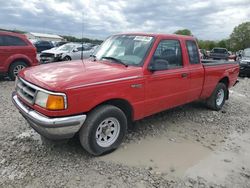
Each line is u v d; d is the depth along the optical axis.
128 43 4.82
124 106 4.25
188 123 5.72
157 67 4.32
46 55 15.38
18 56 9.62
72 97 3.38
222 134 5.27
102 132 3.89
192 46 5.51
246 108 7.47
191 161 4.06
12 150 3.95
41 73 3.85
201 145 4.67
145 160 3.96
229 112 6.86
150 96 4.46
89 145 3.73
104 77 3.74
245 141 5.02
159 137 4.85
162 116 6.02
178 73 4.97
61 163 3.69
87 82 3.53
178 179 3.54
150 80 4.38
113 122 3.98
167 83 4.75
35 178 3.33
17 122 5.07
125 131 4.18
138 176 3.53
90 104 3.58
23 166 3.55
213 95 6.50
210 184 3.50
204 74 5.77
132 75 4.09
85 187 3.23
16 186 3.17
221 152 4.46
